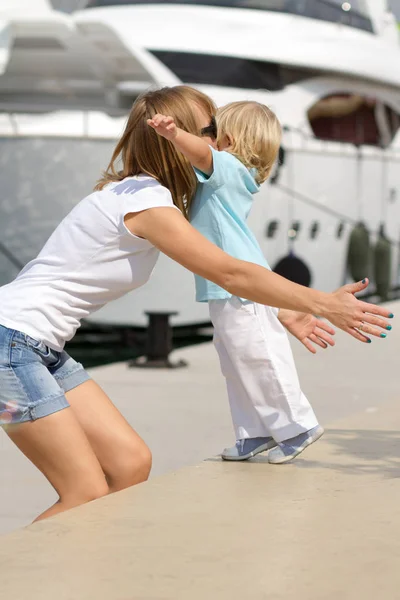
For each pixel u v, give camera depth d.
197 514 4.13
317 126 19.94
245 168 4.75
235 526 3.95
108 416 4.82
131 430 4.87
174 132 4.36
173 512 4.16
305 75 19.14
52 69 16.72
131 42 15.68
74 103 17.09
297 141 18.73
